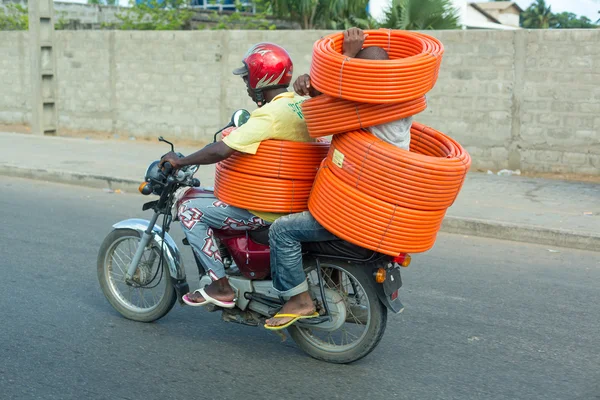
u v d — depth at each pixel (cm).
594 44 977
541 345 466
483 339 475
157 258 498
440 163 359
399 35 402
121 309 496
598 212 812
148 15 2016
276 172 402
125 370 415
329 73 358
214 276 431
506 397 392
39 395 381
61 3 2362
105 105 1436
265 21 1886
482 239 752
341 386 401
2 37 1538
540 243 735
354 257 402
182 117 1358
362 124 365
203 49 1306
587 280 614
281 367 424
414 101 363
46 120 1475
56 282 572
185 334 471
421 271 629
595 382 412
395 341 469
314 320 422
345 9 1734
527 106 1038
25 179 1057
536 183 986
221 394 388
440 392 396
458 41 1062
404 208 366
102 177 997
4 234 723
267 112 399
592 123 999
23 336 461
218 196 423
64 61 1459
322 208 383
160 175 440
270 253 410
